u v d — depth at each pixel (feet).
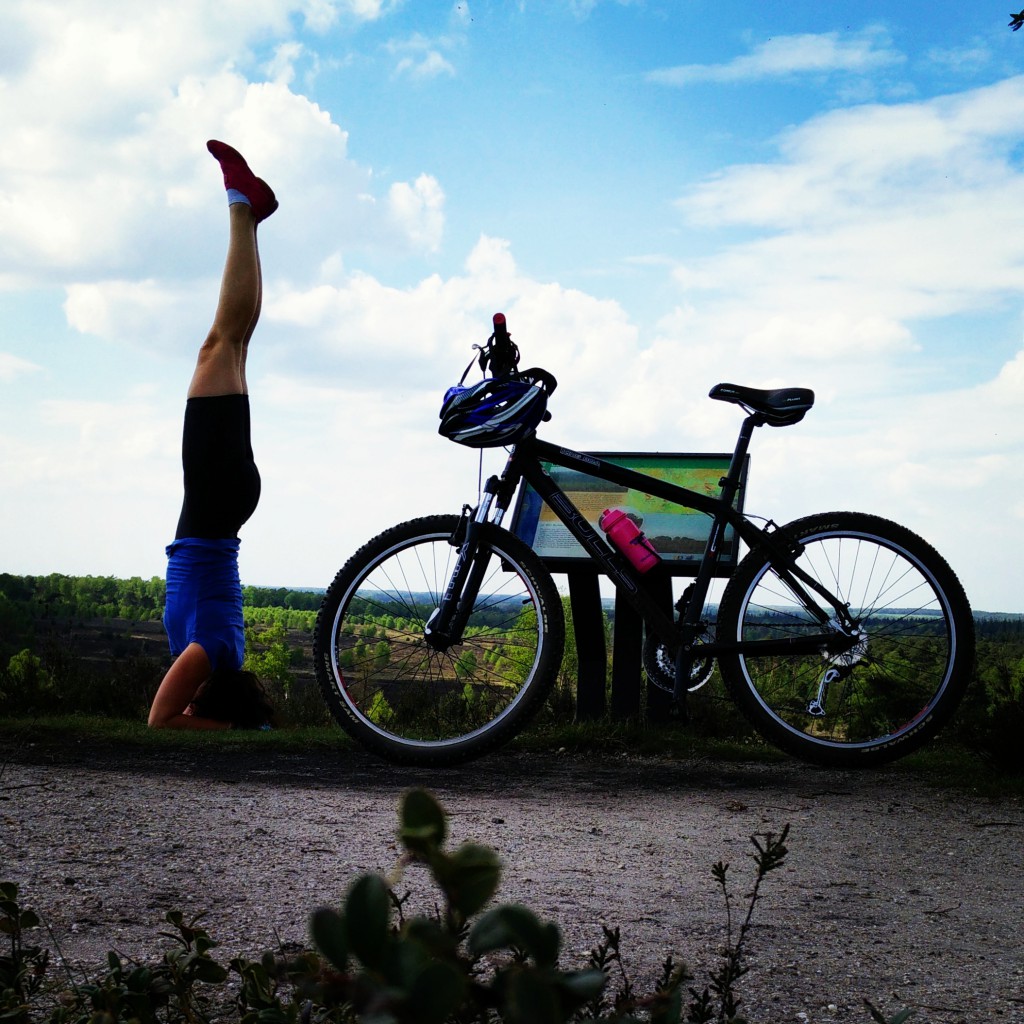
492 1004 1.20
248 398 19.93
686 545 19.69
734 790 14.78
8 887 3.94
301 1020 2.63
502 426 14.28
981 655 15.15
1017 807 13.00
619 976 6.09
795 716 14.64
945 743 17.72
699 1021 4.06
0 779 13.50
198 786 14.07
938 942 7.25
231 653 19.84
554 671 14.30
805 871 9.64
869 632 14.52
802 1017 5.58
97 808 11.76
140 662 26.63
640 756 18.29
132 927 7.02
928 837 11.30
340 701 14.69
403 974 1.07
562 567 20.68
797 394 14.88
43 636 29.14
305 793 13.85
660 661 14.92
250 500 19.86
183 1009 3.78
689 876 9.34
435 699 15.17
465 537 14.56
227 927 7.10
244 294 19.71
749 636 14.62
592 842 10.97
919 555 14.56
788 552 14.60
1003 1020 5.56
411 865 9.37
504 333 14.48
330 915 1.14
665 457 20.74
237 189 20.07
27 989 4.26
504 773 16.46
